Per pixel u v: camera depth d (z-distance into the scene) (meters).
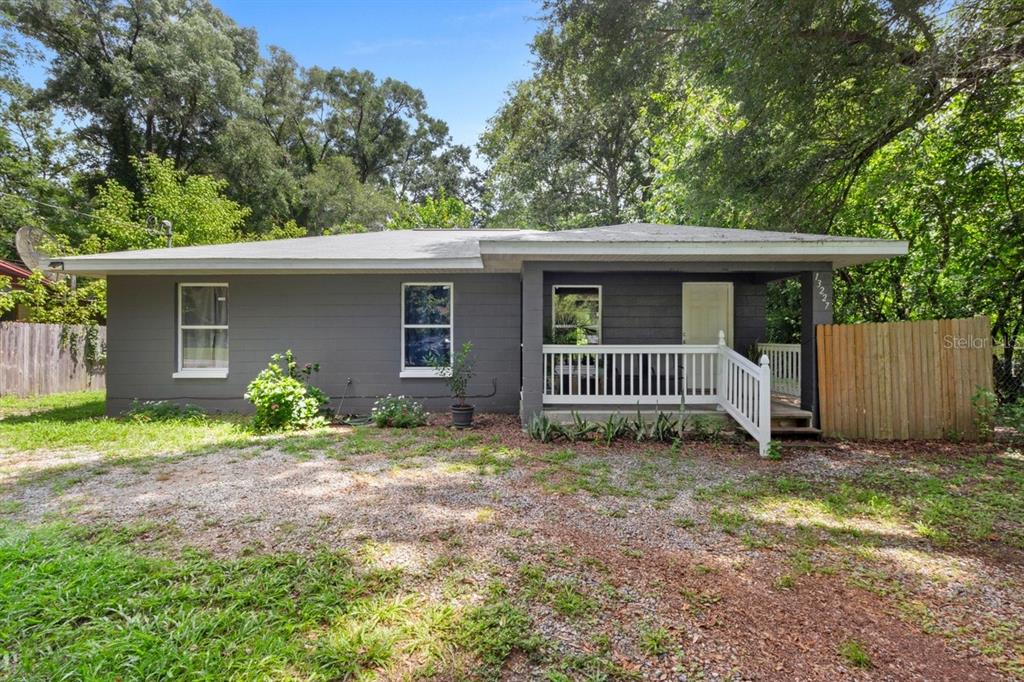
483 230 12.29
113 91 24.02
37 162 22.73
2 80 21.62
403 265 8.54
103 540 3.41
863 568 3.20
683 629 2.51
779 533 3.71
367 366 9.17
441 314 9.35
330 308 9.14
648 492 4.58
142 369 9.08
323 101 37.81
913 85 7.39
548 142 22.45
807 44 7.69
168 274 8.96
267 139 28.59
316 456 5.83
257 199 27.58
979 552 3.45
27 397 11.14
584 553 3.32
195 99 25.83
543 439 6.57
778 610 2.71
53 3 22.41
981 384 6.71
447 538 3.53
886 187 8.50
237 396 9.10
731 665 2.24
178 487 4.64
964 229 8.51
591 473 5.16
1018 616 2.69
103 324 14.41
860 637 2.48
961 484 4.88
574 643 2.38
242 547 3.34
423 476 5.04
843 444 6.47
